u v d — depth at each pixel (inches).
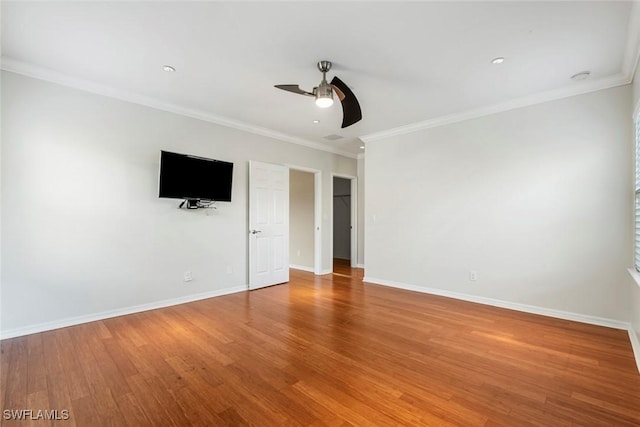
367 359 93.8
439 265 169.0
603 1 75.2
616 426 64.2
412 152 181.0
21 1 75.4
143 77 118.6
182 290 152.7
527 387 78.7
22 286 110.1
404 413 68.5
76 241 121.6
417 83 122.7
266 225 189.6
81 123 122.8
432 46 96.1
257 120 170.2
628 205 116.1
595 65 107.8
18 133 109.3
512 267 143.2
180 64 108.7
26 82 110.9
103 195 128.3
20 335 109.2
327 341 107.0
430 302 155.1
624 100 116.4
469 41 93.4
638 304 96.7
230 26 86.4
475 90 129.6
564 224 129.6
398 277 187.8
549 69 110.9
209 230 163.8
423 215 175.9
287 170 203.0
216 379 82.1
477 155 154.3
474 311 140.3
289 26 86.4
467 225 158.1
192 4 77.1
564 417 67.1
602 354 96.8
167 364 90.0
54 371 85.6
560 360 93.0
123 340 106.7
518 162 141.3
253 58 104.0
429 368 88.4
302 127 183.5
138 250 138.0
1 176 106.1
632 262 115.3
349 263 283.7
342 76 116.9
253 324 123.3
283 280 200.4
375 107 149.6
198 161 152.4
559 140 130.5
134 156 136.9
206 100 141.6
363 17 82.0
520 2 76.0
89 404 71.1
